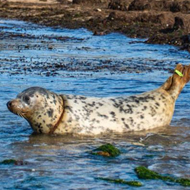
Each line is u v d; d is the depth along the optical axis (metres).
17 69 60.16
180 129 36.06
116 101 36.28
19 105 33.50
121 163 27.95
